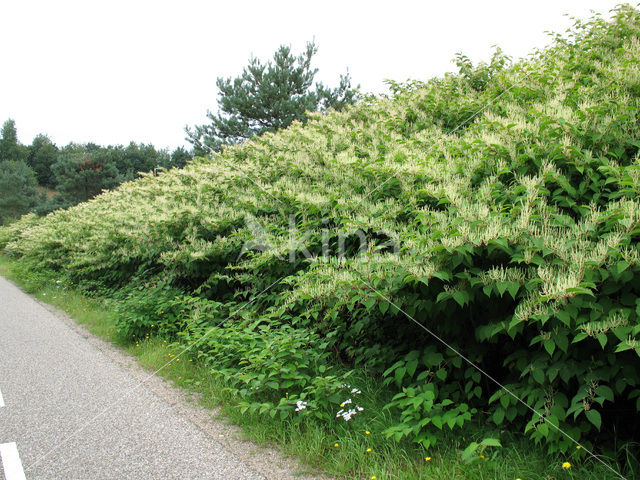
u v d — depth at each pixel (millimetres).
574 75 4816
